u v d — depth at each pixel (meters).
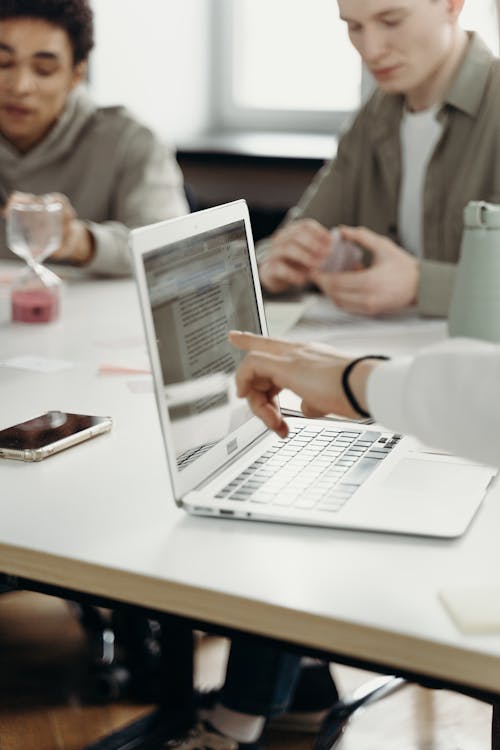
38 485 1.33
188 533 1.18
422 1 2.33
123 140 3.01
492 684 0.94
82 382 1.79
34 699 2.23
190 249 1.30
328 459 1.37
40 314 2.20
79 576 1.12
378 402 1.09
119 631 2.24
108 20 4.30
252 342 1.27
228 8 4.63
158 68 4.49
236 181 4.36
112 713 2.19
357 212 2.76
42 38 2.79
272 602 1.02
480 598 1.01
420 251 2.61
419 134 2.59
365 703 1.30
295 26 4.57
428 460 1.37
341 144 2.75
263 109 4.69
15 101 2.88
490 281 1.86
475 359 1.02
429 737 1.86
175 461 1.22
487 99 2.45
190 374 1.27
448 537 1.15
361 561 1.10
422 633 0.97
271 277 2.36
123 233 2.68
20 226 2.20
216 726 1.83
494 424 1.00
